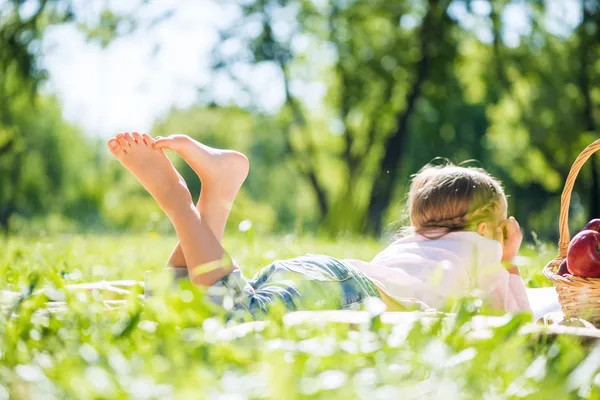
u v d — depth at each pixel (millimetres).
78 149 37156
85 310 2121
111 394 1384
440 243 3230
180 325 1972
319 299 2828
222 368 1664
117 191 39188
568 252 3004
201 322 1982
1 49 19281
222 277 2621
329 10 22203
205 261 2615
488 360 1720
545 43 20969
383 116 23078
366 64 21734
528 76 20875
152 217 8727
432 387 1519
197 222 2686
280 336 1947
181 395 1324
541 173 24109
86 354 1580
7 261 5242
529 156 23266
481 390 1642
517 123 22031
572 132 20688
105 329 2010
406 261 3182
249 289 2697
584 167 22219
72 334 1959
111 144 2926
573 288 2945
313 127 27812
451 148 25156
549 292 3775
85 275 4711
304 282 2848
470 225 3316
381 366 1623
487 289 3260
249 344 1798
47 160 35375
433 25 21094
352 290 2971
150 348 1833
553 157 21906
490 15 20703
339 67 22250
